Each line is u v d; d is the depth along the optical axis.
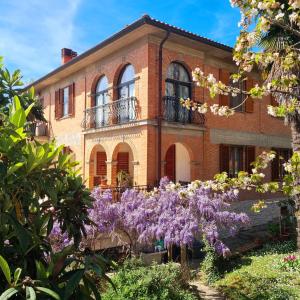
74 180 3.38
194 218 7.98
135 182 11.45
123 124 11.91
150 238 8.10
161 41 11.23
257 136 14.84
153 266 6.86
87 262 2.90
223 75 13.38
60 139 16.88
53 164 3.25
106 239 8.73
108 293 5.63
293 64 4.36
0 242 2.81
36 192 2.95
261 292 6.89
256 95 4.32
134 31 10.68
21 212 2.94
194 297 6.46
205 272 8.30
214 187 4.84
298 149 8.77
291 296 6.60
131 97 11.62
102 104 13.89
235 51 4.47
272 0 3.71
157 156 11.19
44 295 2.58
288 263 8.25
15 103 3.13
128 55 11.94
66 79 16.59
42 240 3.21
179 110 11.82
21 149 2.84
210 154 12.84
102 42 11.85
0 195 2.67
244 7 4.19
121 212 8.27
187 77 12.37
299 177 3.90
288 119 8.95
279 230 11.38
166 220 7.92
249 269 8.39
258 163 4.40
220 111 4.98
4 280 2.74
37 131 18.56
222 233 11.38
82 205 3.41
